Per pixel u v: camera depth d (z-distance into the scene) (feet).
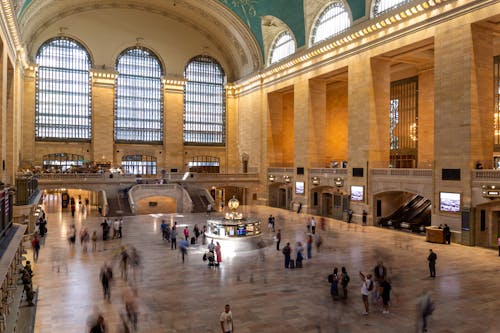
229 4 125.59
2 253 32.81
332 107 129.29
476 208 66.03
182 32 145.18
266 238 72.13
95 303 38.14
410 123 103.86
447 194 69.92
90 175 110.32
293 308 37.06
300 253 52.03
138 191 109.81
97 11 131.75
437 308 36.83
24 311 35.91
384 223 86.84
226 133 152.56
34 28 119.34
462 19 68.08
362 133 90.38
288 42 121.90
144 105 141.59
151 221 93.35
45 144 125.59
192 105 149.18
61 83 128.67
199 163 149.89
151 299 39.52
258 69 133.80
